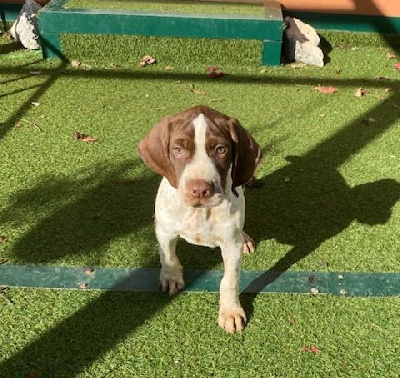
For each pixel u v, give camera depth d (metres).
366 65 1.47
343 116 1.21
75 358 0.66
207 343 0.68
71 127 1.13
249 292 0.75
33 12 1.47
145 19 1.37
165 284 0.75
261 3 1.51
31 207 0.90
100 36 1.39
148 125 1.15
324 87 1.32
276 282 0.77
